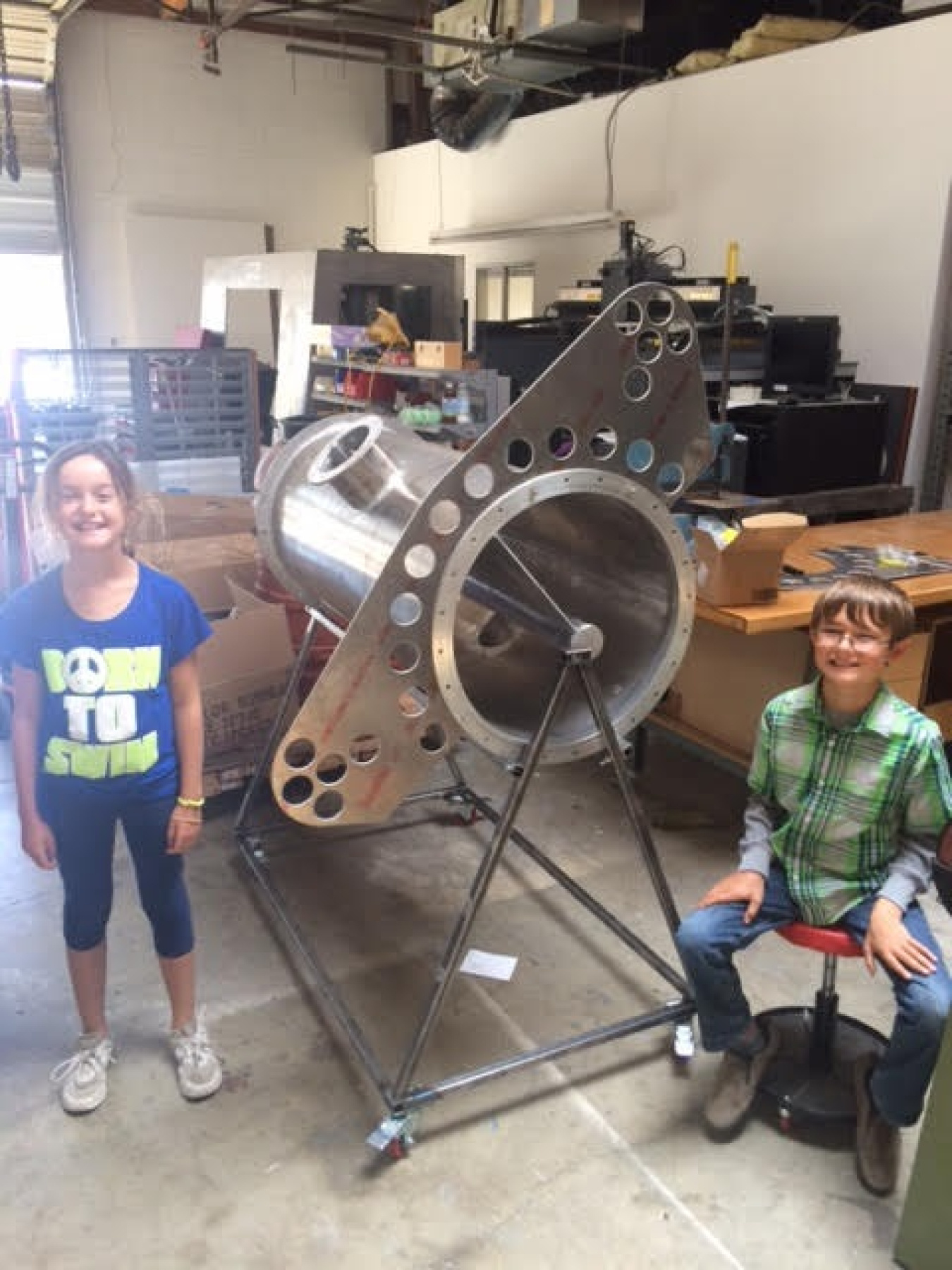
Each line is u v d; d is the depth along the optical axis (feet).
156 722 5.36
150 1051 6.21
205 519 10.66
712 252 15.72
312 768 5.15
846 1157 5.49
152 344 23.59
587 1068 6.15
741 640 8.78
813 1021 5.80
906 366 13.04
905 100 12.57
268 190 24.66
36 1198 5.18
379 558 6.05
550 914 7.77
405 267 18.60
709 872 8.36
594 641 5.39
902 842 5.32
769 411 10.04
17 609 5.14
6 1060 6.13
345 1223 5.06
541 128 19.01
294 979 6.95
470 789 9.64
